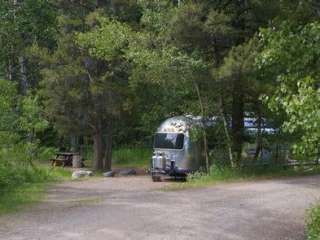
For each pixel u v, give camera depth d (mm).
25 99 23953
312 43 10859
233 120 23609
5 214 13609
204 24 21156
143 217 12766
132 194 17422
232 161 22812
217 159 23547
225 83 21344
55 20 36719
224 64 20750
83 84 28953
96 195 18047
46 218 12914
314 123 8391
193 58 21500
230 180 20719
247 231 11578
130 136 39406
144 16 22812
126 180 24656
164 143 25141
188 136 24469
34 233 11180
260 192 16969
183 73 21812
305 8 12984
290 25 11578
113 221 12312
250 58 19953
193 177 22547
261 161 24031
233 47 20828
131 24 26953
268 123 23797
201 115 23422
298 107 8617
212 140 23812
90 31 27547
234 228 11805
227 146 23500
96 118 29812
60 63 29312
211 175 21750
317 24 10859
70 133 30234
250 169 22859
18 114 23531
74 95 28438
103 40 24422
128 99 27969
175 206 14297
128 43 24141
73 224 12062
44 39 37906
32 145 23125
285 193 16734
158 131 25547
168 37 22000
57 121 29719
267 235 11297
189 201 15172
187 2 21984
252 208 14086
